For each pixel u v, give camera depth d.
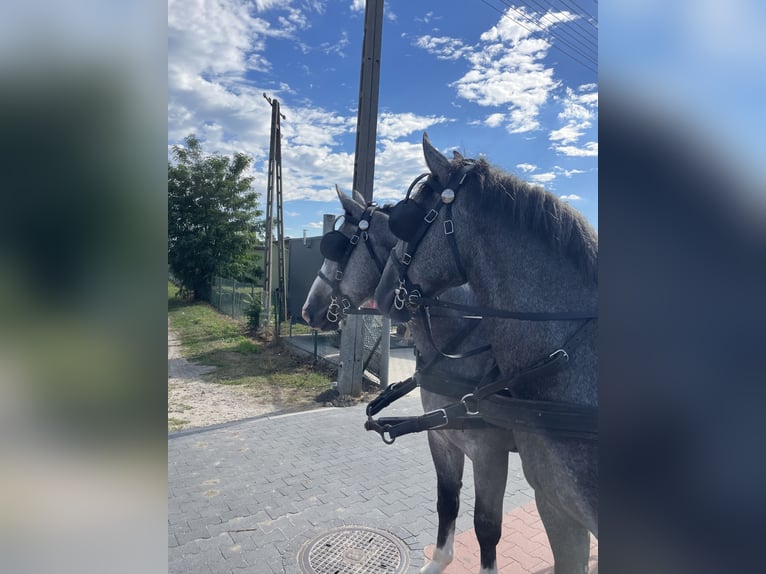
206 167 18.22
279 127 14.61
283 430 5.39
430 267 1.90
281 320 13.61
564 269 1.61
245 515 3.50
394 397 2.76
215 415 6.19
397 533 3.26
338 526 3.35
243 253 19.30
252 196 18.84
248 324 13.42
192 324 14.97
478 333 2.34
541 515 1.69
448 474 2.71
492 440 2.17
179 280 20.27
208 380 8.06
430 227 1.90
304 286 13.84
